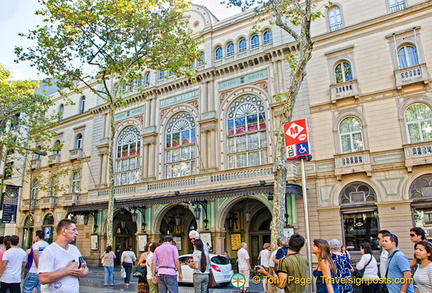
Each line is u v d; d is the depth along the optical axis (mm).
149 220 24969
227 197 21234
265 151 22125
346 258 6824
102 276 21422
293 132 7844
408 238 16828
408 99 18375
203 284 9180
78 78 19734
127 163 28297
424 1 19125
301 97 21406
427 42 18469
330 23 21906
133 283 16328
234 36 25406
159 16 19859
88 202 28516
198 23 27484
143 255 10336
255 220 23516
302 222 19531
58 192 32812
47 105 28109
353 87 19719
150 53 20125
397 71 18672
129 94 29578
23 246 29594
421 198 16922
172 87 27078
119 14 18391
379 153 18438
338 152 19609
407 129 18219
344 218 19031
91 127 32094
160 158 26359
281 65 22562
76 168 31750
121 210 25734
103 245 27484
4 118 25547
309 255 6574
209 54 26000
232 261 22781
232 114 24062
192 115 25625
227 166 23156
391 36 19500
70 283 4699
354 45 20531
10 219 25406
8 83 26500
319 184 19797
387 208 17641
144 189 25281
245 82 23859
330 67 21016
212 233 21781
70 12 17766
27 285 8727
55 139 35156
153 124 27344
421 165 17125
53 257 4652
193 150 24969
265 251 13852
